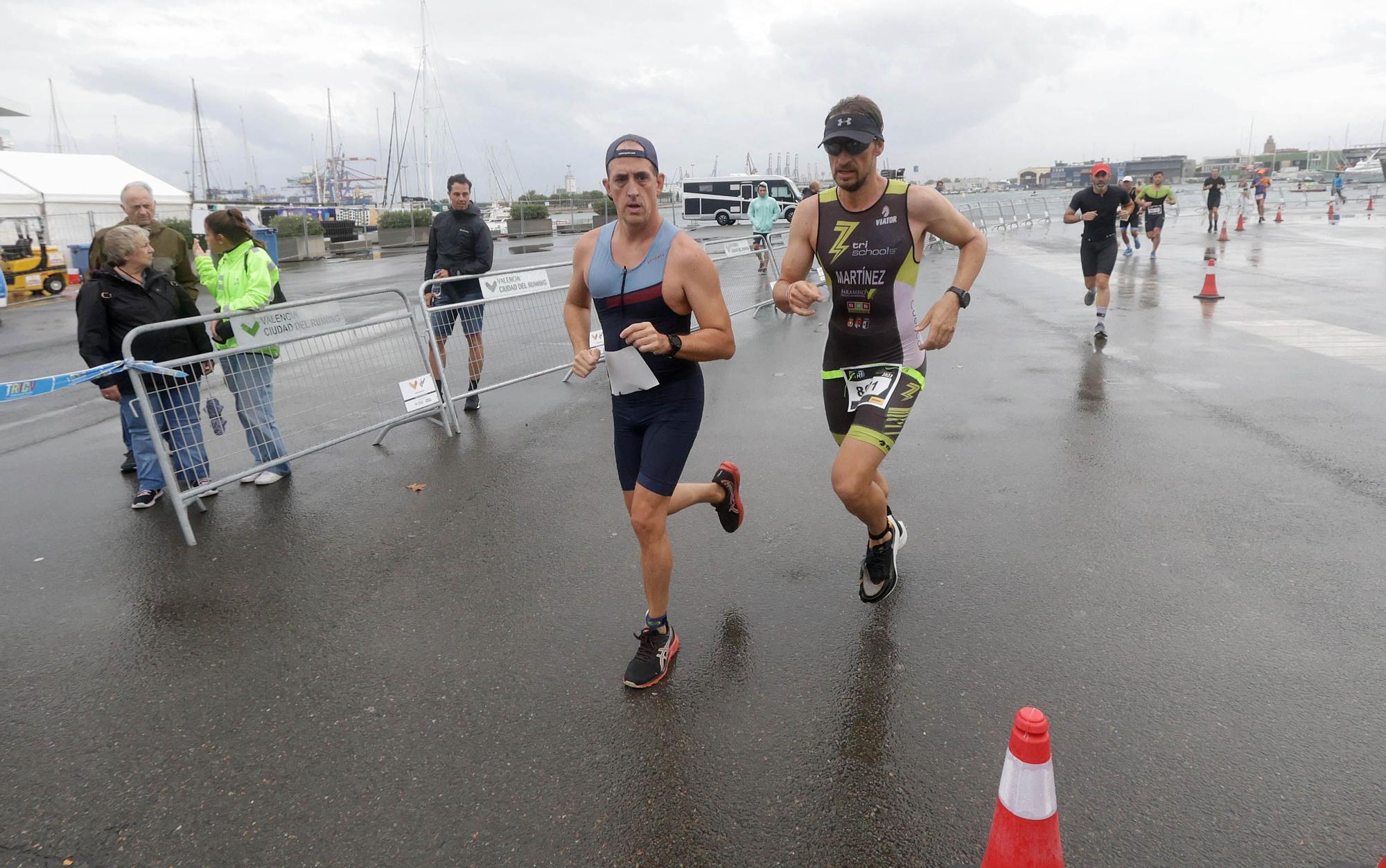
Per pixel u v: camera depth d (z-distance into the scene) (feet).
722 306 9.90
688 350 9.64
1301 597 11.66
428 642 11.45
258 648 11.47
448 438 20.98
